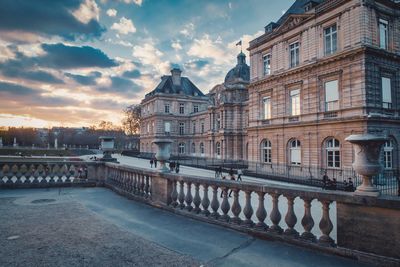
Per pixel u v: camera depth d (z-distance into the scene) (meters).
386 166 20.84
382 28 22.39
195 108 69.88
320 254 4.30
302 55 26.05
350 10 21.67
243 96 48.62
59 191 10.19
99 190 10.52
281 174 26.95
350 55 21.34
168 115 66.19
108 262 4.00
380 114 20.58
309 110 25.08
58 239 4.95
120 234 5.27
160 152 7.66
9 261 3.99
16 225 5.78
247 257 4.21
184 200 6.88
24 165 10.80
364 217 3.96
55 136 104.62
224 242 4.86
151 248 4.56
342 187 19.11
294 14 26.25
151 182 7.90
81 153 72.88
